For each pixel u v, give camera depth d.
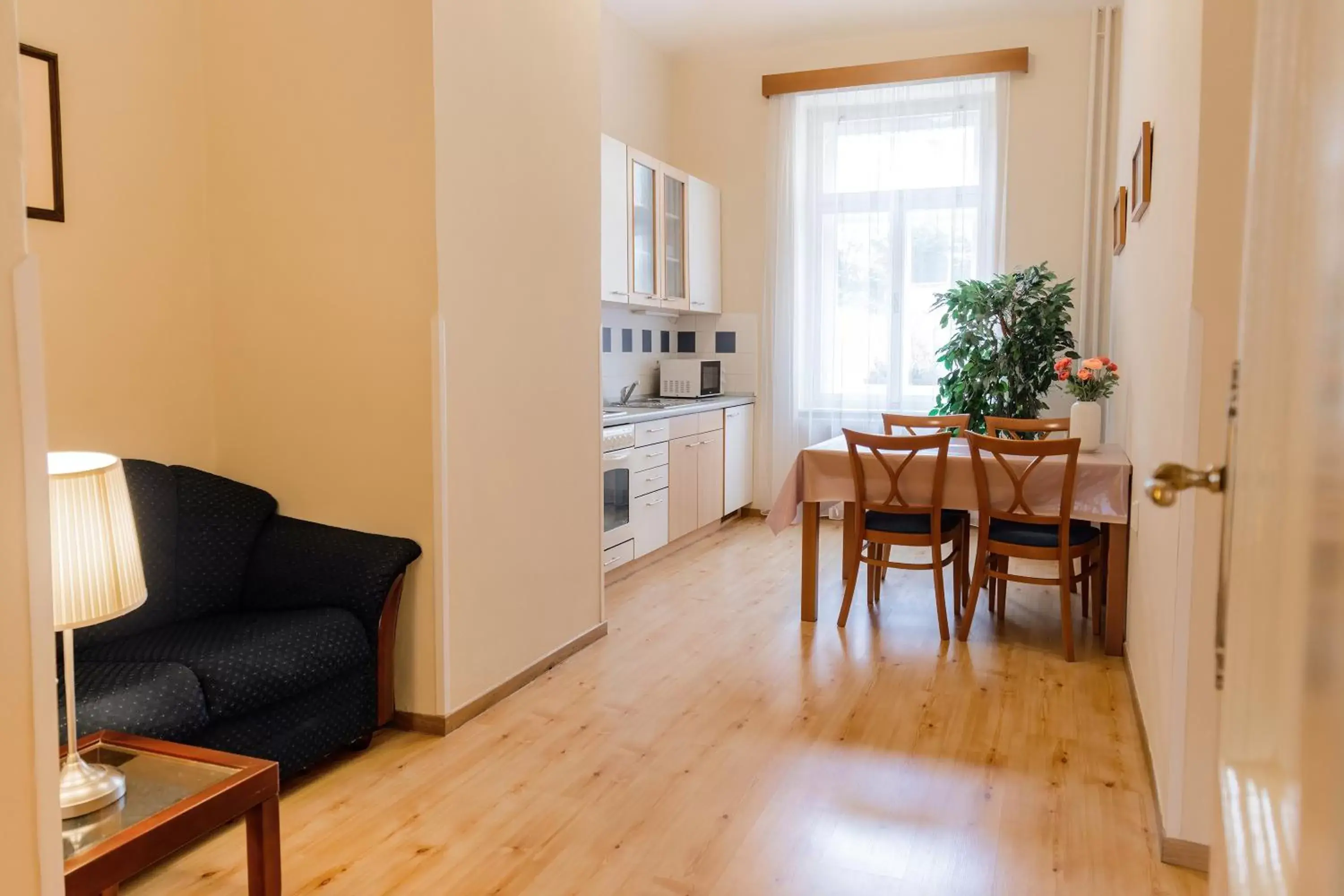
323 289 2.95
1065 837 2.31
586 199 3.67
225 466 3.11
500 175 3.12
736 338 6.53
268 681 2.38
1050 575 5.03
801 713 3.09
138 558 1.80
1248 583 0.75
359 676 2.74
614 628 4.03
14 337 0.86
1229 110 2.04
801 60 6.22
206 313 3.08
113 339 2.79
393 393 2.89
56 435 2.65
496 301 3.12
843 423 6.26
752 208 6.42
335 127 2.89
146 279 2.88
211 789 1.67
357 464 2.95
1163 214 2.79
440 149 2.82
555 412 3.51
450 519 2.93
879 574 4.50
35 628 0.88
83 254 2.70
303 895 2.07
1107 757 2.76
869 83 5.94
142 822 1.55
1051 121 5.68
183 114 2.98
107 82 2.75
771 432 6.47
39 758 0.89
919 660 3.61
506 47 3.13
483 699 3.12
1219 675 0.90
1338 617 0.45
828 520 6.47
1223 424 2.09
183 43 2.97
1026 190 5.76
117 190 2.79
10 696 0.85
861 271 6.14
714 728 2.98
